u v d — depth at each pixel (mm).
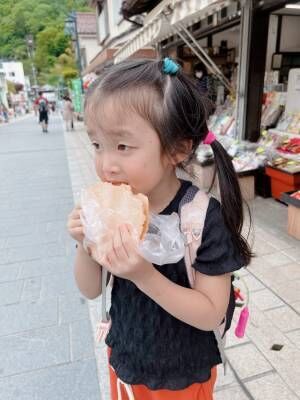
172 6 3789
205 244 855
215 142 946
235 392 1864
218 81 6562
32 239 4137
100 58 12062
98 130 794
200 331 982
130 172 790
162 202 920
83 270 1044
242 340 2209
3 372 2139
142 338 979
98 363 2166
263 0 4156
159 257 808
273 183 4594
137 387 1087
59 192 6215
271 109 5535
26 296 2934
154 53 8922
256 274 2932
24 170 8336
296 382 1913
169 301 785
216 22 5504
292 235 3598
